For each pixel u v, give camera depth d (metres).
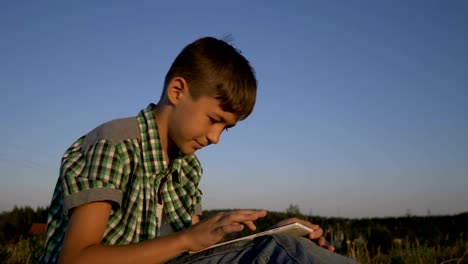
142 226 1.84
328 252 1.64
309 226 2.00
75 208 1.64
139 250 1.58
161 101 2.05
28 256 4.73
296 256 1.49
